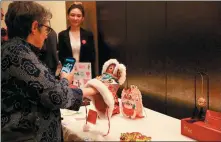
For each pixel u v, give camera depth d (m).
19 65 1.18
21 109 1.25
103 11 2.94
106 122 1.56
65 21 3.35
